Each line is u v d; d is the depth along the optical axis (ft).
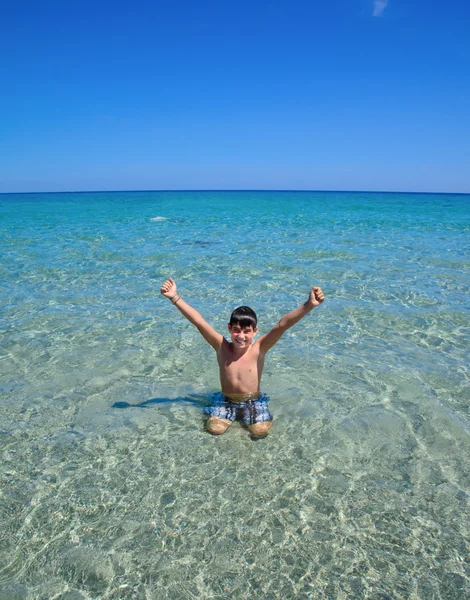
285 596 7.41
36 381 15.44
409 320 21.80
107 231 58.90
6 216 85.05
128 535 8.64
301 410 13.53
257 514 9.19
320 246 44.68
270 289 27.78
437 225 66.03
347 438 12.02
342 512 9.26
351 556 8.18
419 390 14.82
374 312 23.02
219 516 9.14
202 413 13.39
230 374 13.01
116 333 20.21
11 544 8.43
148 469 10.68
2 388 14.88
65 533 8.70
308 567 7.95
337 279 30.22
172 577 7.75
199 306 24.26
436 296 25.82
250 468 10.73
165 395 14.56
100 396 14.44
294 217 82.33
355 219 77.25
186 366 16.85
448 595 7.42
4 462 10.92
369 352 18.03
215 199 192.03
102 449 11.50
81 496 9.71
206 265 35.27
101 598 7.38
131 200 179.11
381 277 30.71
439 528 8.85
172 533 8.69
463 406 13.79
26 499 9.61
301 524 8.93
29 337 19.56
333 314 22.75
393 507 9.41
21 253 40.50
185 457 11.15
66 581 7.68
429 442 11.88
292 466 10.80
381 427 12.58
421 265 34.94
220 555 8.19
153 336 19.89
